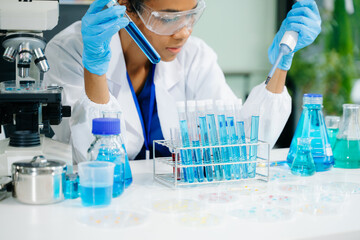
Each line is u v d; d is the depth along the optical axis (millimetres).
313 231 981
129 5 1650
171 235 951
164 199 1211
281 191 1295
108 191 1149
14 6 1293
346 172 1548
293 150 1573
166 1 1527
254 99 1879
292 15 1721
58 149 1369
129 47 1949
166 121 2008
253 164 1415
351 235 989
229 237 942
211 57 2242
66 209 1120
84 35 1430
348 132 1608
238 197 1231
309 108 1546
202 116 1355
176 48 1716
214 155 1380
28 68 1331
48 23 1355
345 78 4863
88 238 933
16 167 1147
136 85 2016
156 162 1727
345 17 4766
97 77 1511
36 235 948
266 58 4730
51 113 1337
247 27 4594
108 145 1253
